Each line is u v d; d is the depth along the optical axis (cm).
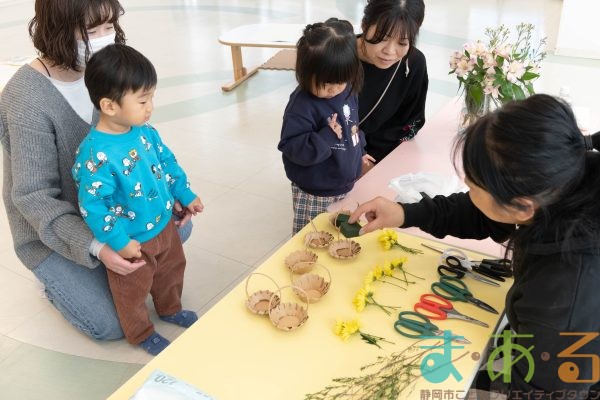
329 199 182
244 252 241
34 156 145
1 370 181
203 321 107
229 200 282
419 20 177
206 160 323
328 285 113
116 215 152
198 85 441
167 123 374
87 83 135
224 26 600
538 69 177
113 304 181
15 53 530
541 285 85
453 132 203
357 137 179
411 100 212
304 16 628
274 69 455
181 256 190
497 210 88
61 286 171
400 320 105
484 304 108
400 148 190
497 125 79
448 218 122
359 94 201
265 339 102
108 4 140
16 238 164
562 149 77
